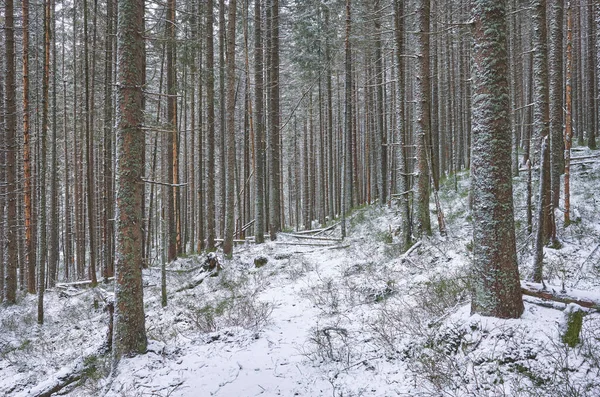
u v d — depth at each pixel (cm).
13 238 1543
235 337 712
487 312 542
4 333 1202
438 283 808
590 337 462
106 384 602
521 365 453
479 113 566
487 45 555
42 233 1270
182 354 668
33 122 2200
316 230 2034
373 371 550
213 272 1384
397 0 1273
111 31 1617
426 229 1163
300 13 2359
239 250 1739
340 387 519
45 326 1240
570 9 1186
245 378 553
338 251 1422
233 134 1539
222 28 1962
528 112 2127
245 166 2262
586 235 977
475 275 565
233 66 1525
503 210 544
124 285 668
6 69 1523
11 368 930
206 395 516
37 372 865
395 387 497
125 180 679
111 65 1614
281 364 593
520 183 1559
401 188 1209
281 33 2469
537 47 1091
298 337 705
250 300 993
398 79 1255
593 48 2034
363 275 1048
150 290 1419
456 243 1061
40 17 2055
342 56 2436
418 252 1080
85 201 2647
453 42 2258
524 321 515
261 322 798
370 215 1886
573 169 1596
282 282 1159
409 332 624
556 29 1184
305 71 2550
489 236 547
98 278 2053
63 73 2369
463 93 2484
